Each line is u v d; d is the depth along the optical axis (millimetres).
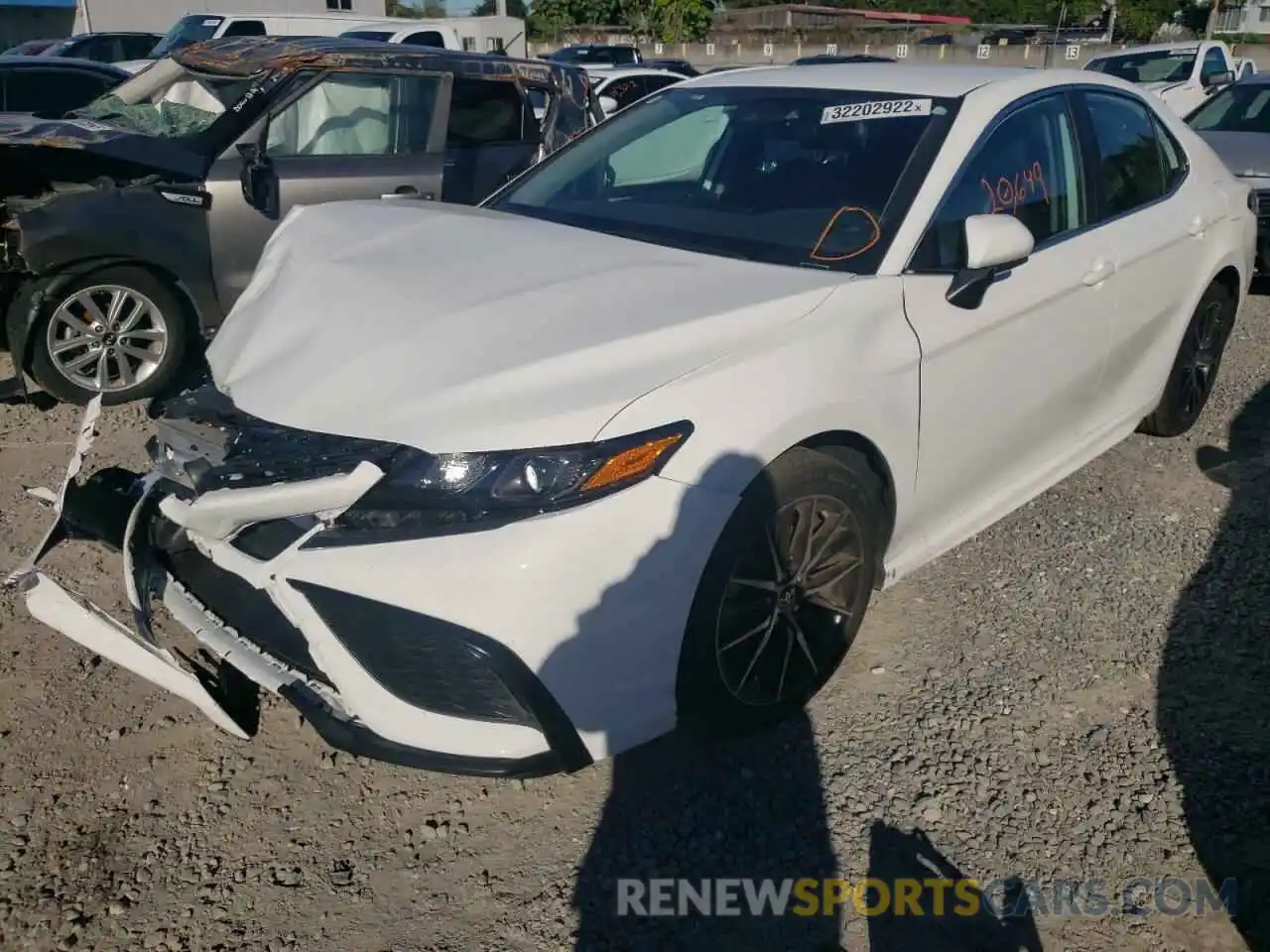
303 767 2854
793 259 3066
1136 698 3127
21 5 26109
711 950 2328
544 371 2396
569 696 2375
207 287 5398
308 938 2342
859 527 2889
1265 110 8281
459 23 16516
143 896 2443
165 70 6410
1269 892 2477
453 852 2580
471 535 2271
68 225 4941
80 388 5215
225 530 2455
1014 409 3412
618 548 2340
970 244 2926
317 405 2471
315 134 5758
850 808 2709
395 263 2988
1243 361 6055
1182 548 3947
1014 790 2770
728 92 3795
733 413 2490
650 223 3367
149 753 2891
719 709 2709
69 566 3785
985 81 3545
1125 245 3844
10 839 2592
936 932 2379
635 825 2656
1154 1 42312
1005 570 3793
